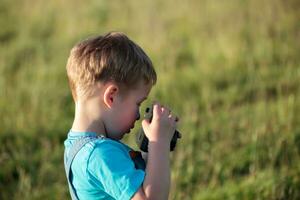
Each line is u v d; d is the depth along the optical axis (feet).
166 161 11.84
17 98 35.24
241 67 38.55
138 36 46.50
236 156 26.99
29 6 59.98
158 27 47.42
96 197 11.95
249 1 48.80
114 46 12.18
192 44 44.04
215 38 43.83
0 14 60.03
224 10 48.65
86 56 12.25
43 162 27.86
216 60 40.34
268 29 43.65
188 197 24.09
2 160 27.68
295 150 26.35
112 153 11.82
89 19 54.03
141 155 12.69
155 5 53.11
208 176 25.80
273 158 25.66
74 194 12.35
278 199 23.53
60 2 59.00
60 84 38.70
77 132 12.34
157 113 12.20
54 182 26.50
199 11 49.52
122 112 12.23
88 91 12.23
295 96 32.83
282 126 28.43
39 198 25.05
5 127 31.19
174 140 12.74
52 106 34.68
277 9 46.26
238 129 29.55
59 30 52.80
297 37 42.32
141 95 12.37
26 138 30.60
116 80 12.05
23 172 26.07
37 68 41.88
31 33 52.60
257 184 24.30
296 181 24.06
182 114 32.53
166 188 11.59
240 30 43.75
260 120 29.78
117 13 54.19
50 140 30.86
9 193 25.81
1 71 40.81
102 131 12.22
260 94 34.22
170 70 39.24
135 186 11.47
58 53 46.26
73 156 12.12
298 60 38.60
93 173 11.78
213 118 31.30
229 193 24.34
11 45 49.49
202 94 34.99
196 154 27.78
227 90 35.78
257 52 40.34
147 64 12.37
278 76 36.42
